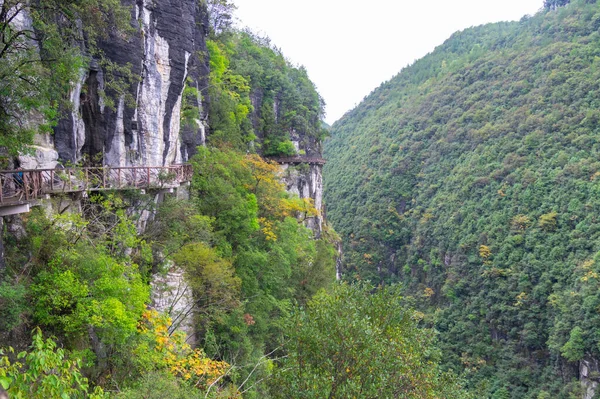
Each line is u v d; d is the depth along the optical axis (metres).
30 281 11.48
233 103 40.38
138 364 13.05
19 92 11.50
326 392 10.06
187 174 23.56
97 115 17.44
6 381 4.54
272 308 25.08
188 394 11.88
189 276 18.67
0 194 10.77
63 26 15.02
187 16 25.14
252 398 17.50
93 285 11.98
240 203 26.02
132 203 18.14
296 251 30.98
